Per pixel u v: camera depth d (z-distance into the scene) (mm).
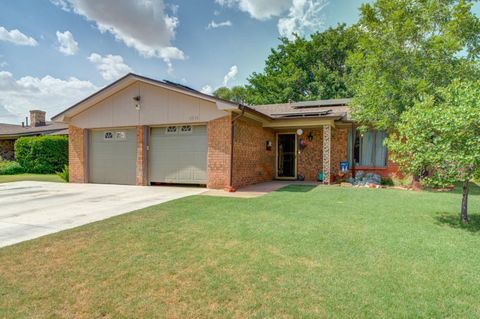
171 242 3973
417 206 6480
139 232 4445
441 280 2844
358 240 4047
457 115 4566
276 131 13852
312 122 11266
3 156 23625
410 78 9703
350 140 12562
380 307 2361
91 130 12320
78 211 6113
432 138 5098
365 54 11781
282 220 5168
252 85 32875
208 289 2668
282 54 32094
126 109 11297
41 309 2361
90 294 2592
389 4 10484
